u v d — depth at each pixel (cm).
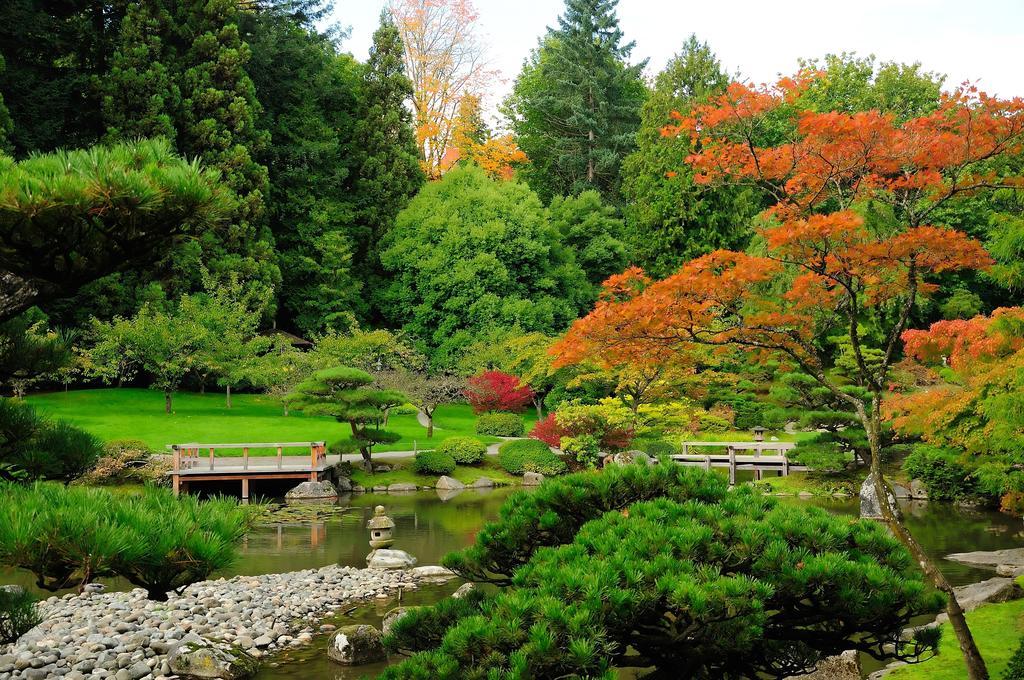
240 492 2566
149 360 3278
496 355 3662
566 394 3603
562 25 5281
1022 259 1101
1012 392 950
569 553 650
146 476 2295
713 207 4269
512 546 748
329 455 2941
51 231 555
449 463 2797
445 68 5181
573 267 4428
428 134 5119
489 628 574
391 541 1673
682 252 4312
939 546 1659
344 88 4759
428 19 5119
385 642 720
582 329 802
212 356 3372
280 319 4591
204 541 529
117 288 3466
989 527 1888
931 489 2283
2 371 735
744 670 718
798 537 666
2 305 578
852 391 2408
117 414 3114
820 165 848
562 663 549
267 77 4350
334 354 3522
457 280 4178
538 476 2823
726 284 766
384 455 2975
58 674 965
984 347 938
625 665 697
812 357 868
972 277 3669
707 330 825
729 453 2762
